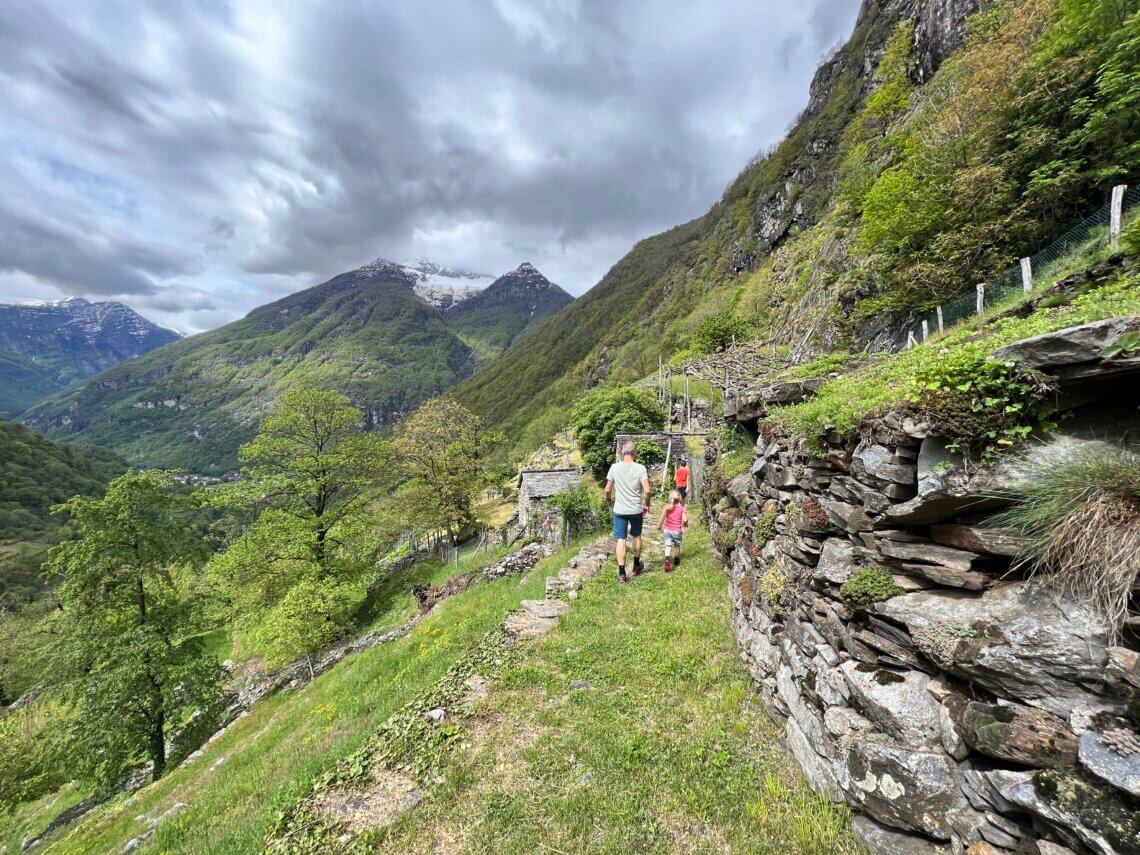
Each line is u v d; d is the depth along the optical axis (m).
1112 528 2.11
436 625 12.15
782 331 43.06
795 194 75.69
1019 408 2.44
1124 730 1.87
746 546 6.28
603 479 29.61
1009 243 14.87
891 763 2.62
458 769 4.15
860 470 3.45
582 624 6.86
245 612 24.48
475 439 35.62
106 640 18.42
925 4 40.75
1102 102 12.40
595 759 4.06
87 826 11.07
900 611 2.91
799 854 2.87
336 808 4.00
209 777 9.94
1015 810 2.13
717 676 5.05
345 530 26.00
